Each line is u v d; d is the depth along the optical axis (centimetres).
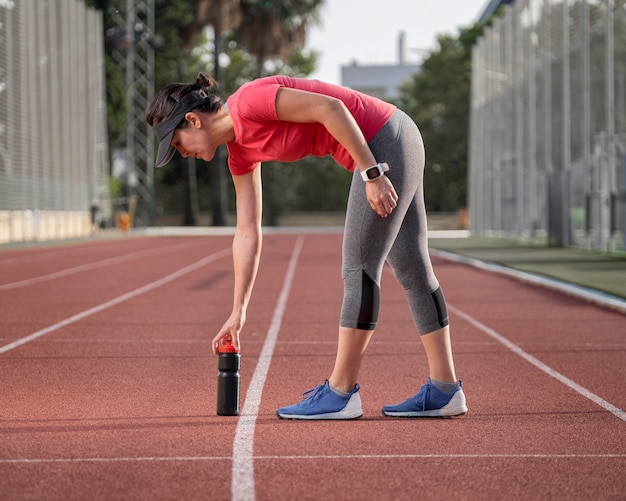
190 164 6172
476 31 6431
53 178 3731
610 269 1736
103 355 736
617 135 2161
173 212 7256
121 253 2644
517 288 1440
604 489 356
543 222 2906
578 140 2503
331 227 6425
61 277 1672
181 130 435
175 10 5344
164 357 726
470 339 852
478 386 602
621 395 570
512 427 468
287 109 421
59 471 377
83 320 990
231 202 7288
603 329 927
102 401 539
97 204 4462
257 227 478
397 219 450
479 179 3944
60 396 555
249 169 469
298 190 7169
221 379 492
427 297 476
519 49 3112
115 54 5434
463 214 6106
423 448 418
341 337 470
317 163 7106
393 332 891
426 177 6644
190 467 384
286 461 393
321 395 480
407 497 343
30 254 2556
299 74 6988
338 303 1189
